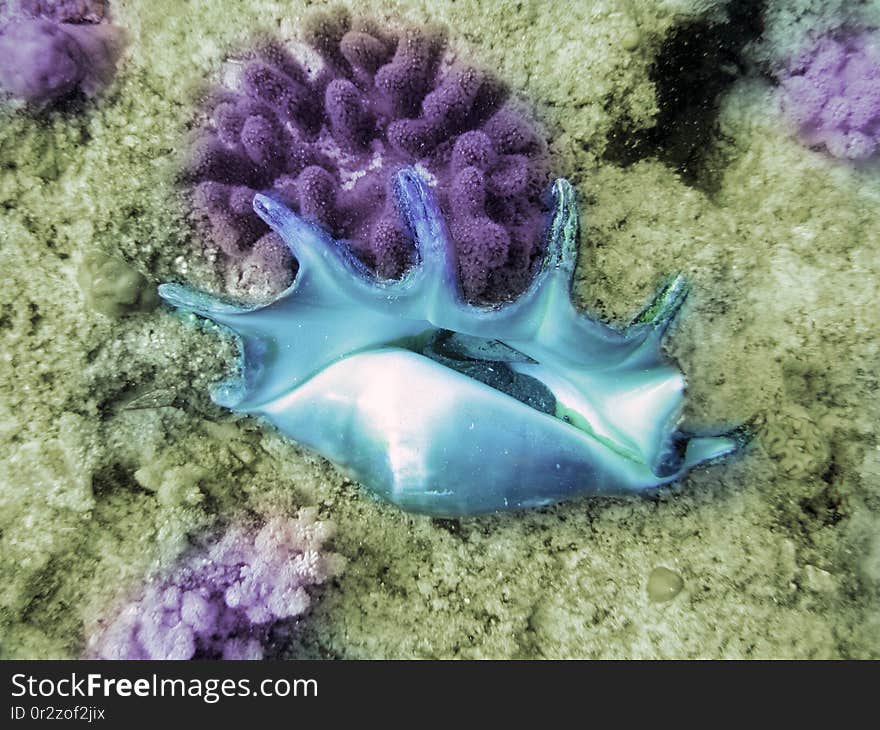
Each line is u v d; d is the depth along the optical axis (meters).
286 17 0.51
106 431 0.50
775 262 0.50
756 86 0.49
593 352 0.46
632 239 0.50
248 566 0.48
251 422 0.51
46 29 0.49
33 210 0.51
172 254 0.51
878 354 0.49
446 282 0.45
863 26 0.48
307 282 0.46
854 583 0.48
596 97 0.50
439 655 0.49
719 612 0.48
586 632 0.49
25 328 0.51
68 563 0.49
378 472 0.48
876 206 0.49
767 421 0.49
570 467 0.48
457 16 0.50
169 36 0.52
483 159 0.47
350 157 0.49
